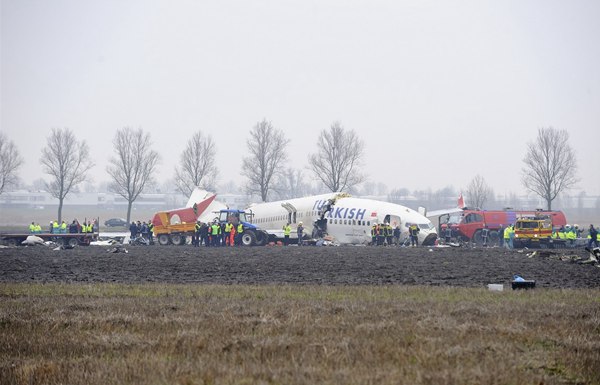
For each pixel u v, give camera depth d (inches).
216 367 1224.8
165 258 4574.3
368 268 3710.6
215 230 6663.4
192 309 1957.4
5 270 3641.7
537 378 1162.6
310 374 1163.9
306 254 5012.3
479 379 1137.4
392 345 1393.9
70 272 3526.1
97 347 1446.9
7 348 1456.7
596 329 1632.6
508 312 1876.2
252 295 2337.6
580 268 3727.9
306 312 1859.0
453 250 5674.2
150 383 1141.7
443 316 1781.5
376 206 6727.4
